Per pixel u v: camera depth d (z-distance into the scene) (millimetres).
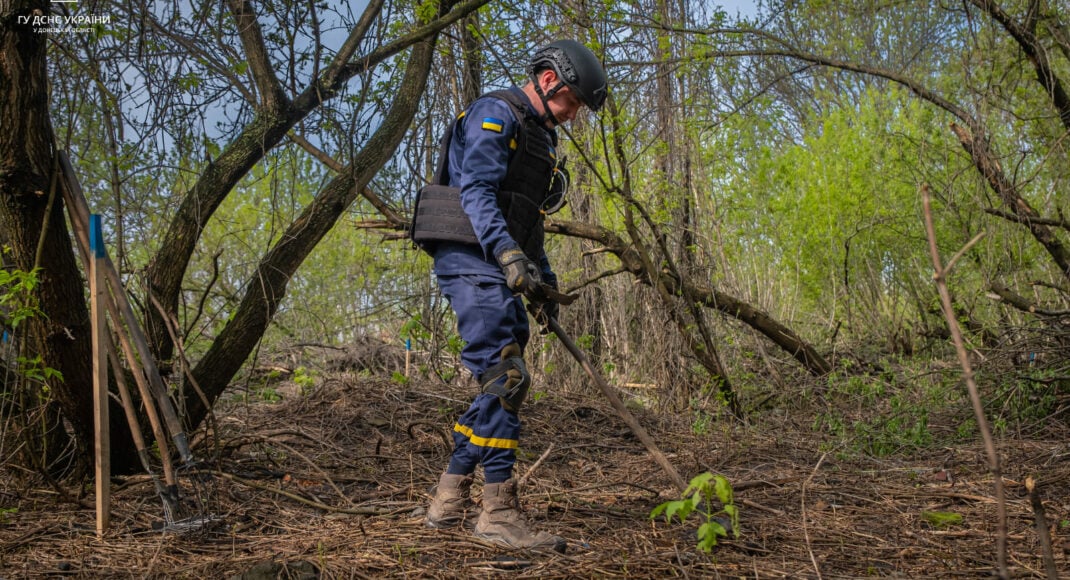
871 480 3838
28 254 3080
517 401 2680
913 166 6586
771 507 3260
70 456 3512
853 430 5059
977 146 5734
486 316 2721
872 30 7398
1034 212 5871
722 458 4453
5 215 3004
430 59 4500
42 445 3465
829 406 5793
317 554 2564
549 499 3168
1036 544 2674
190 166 3895
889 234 7613
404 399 5449
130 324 2930
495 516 2639
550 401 5758
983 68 6117
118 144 3598
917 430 4668
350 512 3068
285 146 4215
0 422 3367
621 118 5848
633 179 6195
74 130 3570
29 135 2926
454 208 2783
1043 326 5859
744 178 7367
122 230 3639
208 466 3654
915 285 7617
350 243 8148
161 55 3553
